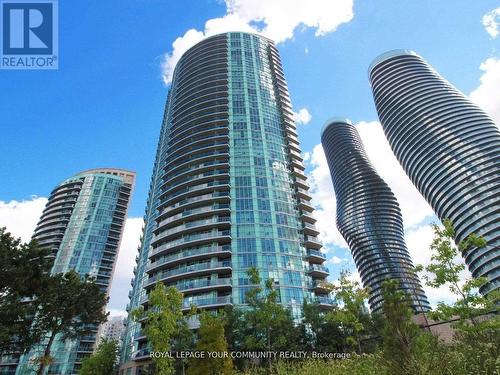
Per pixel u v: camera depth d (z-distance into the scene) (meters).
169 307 29.59
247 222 66.38
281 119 92.88
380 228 162.75
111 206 136.12
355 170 187.88
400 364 11.72
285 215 70.25
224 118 87.88
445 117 144.00
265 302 32.88
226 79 97.75
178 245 64.38
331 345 40.78
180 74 109.19
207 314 28.83
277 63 111.44
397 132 157.75
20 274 28.00
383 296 13.77
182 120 91.88
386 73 174.50
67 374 88.50
